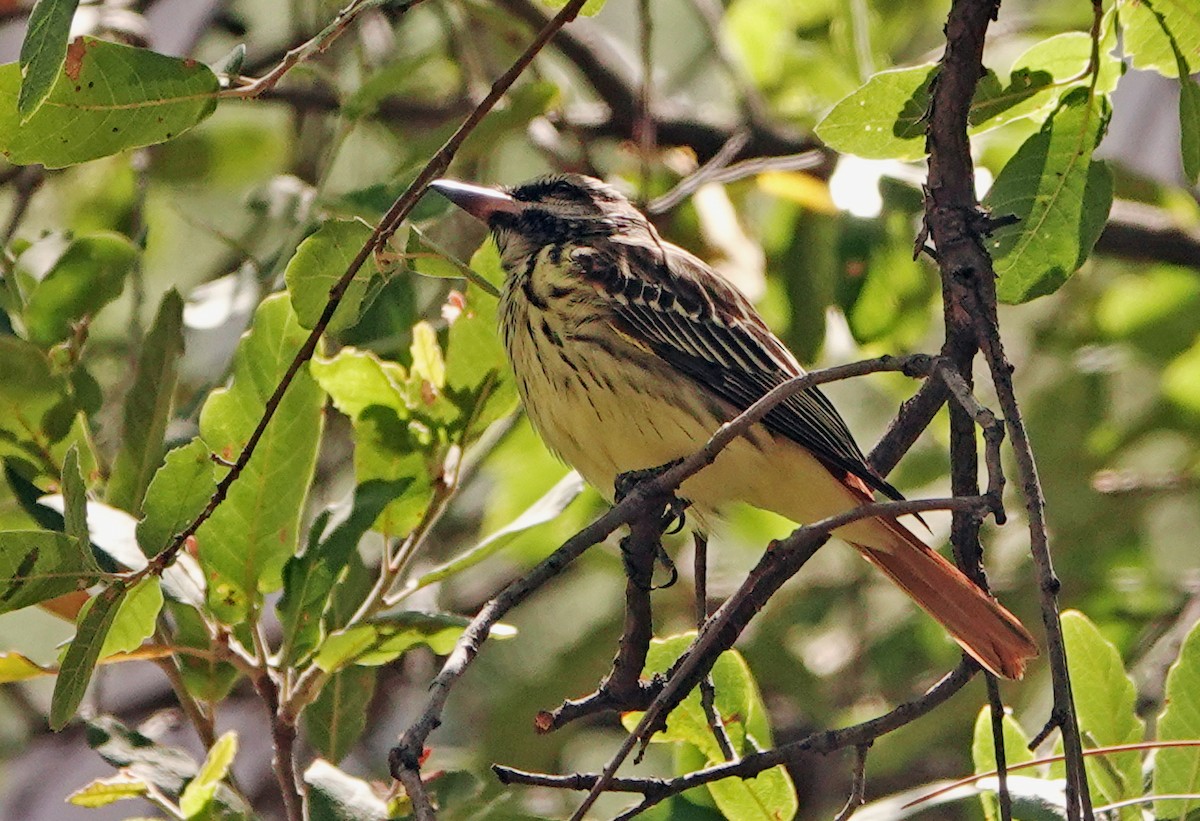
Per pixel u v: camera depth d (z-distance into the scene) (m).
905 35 14.64
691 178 11.41
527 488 13.05
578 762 13.28
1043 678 12.39
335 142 10.00
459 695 13.80
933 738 12.52
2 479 9.96
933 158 6.93
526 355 9.62
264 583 7.97
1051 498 13.09
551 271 9.65
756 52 14.14
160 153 14.24
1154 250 13.22
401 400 8.28
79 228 13.32
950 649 12.62
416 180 6.65
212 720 7.90
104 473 9.49
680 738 7.93
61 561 6.68
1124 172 13.04
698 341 9.69
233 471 6.86
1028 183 7.72
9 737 13.79
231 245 10.87
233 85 6.79
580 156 13.39
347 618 8.18
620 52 14.11
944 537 12.95
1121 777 7.66
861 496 9.55
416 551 8.31
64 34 6.02
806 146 13.20
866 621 13.30
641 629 7.00
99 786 7.34
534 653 14.04
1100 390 13.47
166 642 8.05
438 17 13.52
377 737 13.64
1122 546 13.09
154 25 14.30
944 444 13.18
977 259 6.73
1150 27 7.52
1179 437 13.77
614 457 9.66
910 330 11.93
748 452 9.50
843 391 14.38
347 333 9.07
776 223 13.09
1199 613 12.10
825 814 12.66
